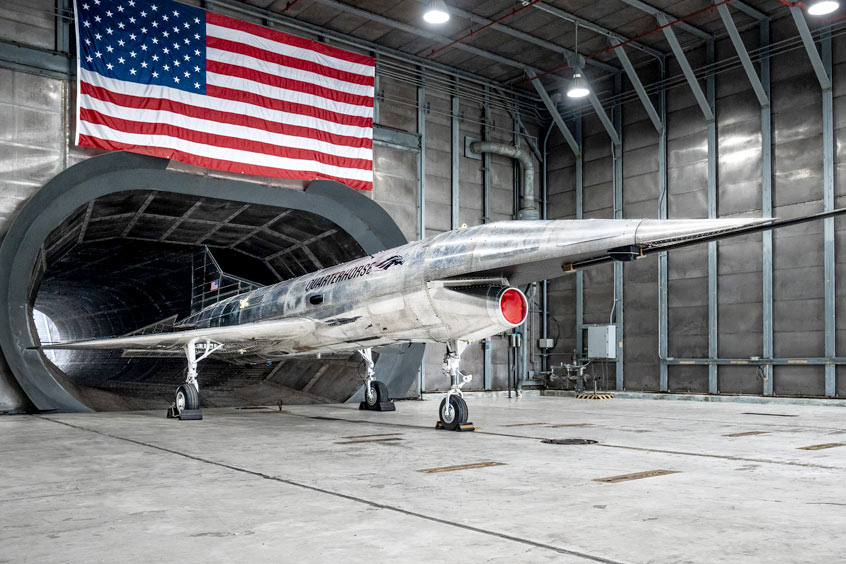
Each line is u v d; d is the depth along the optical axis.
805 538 4.67
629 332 23.91
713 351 21.39
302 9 20.23
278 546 4.54
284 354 16.95
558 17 20.73
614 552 4.35
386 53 22.86
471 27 21.41
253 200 19.25
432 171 24.11
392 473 7.52
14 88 16.61
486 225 11.08
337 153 20.45
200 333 14.62
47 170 16.86
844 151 18.98
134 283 34.66
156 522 5.24
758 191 20.73
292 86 19.69
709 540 4.63
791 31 20.33
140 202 19.17
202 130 18.09
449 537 4.73
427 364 23.73
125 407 19.19
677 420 14.17
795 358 19.58
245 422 14.20
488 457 8.77
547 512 5.50
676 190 22.88
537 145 27.41
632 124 24.38
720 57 21.97
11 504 5.96
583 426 12.91
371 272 12.73
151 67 17.53
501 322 10.66
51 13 17.27
